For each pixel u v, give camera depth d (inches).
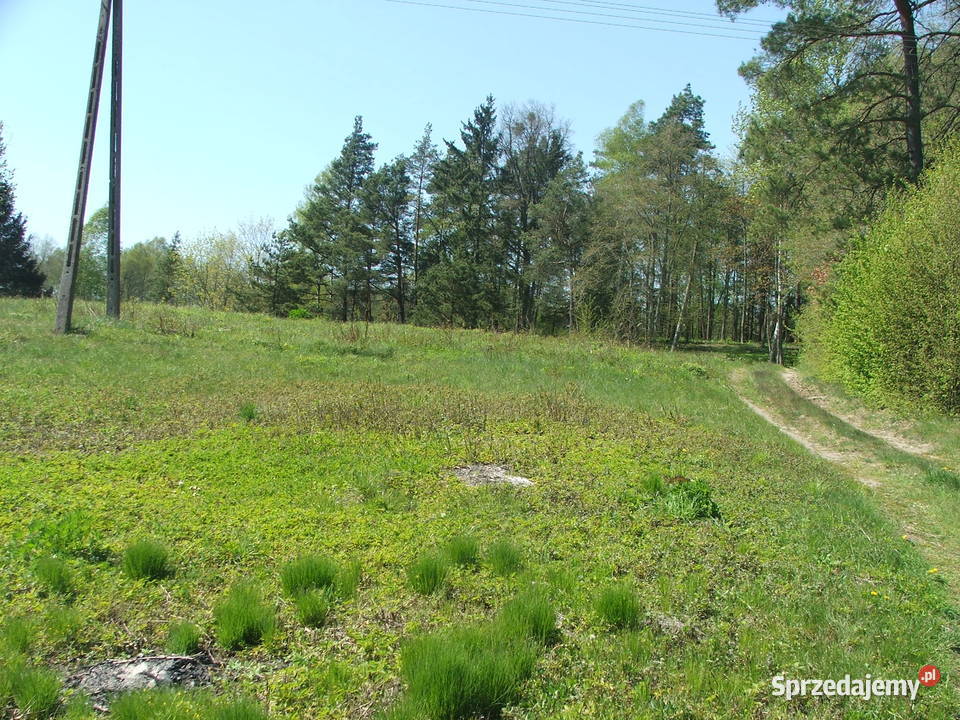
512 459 357.4
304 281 2027.6
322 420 410.9
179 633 157.0
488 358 818.8
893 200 735.7
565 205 1633.9
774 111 945.5
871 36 828.0
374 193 1872.5
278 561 202.2
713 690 151.5
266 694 138.4
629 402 622.8
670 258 1565.0
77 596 173.2
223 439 351.3
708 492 289.0
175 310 996.6
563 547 229.3
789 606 196.1
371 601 180.7
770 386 830.5
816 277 965.8
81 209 671.8
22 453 306.7
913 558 253.6
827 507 314.3
